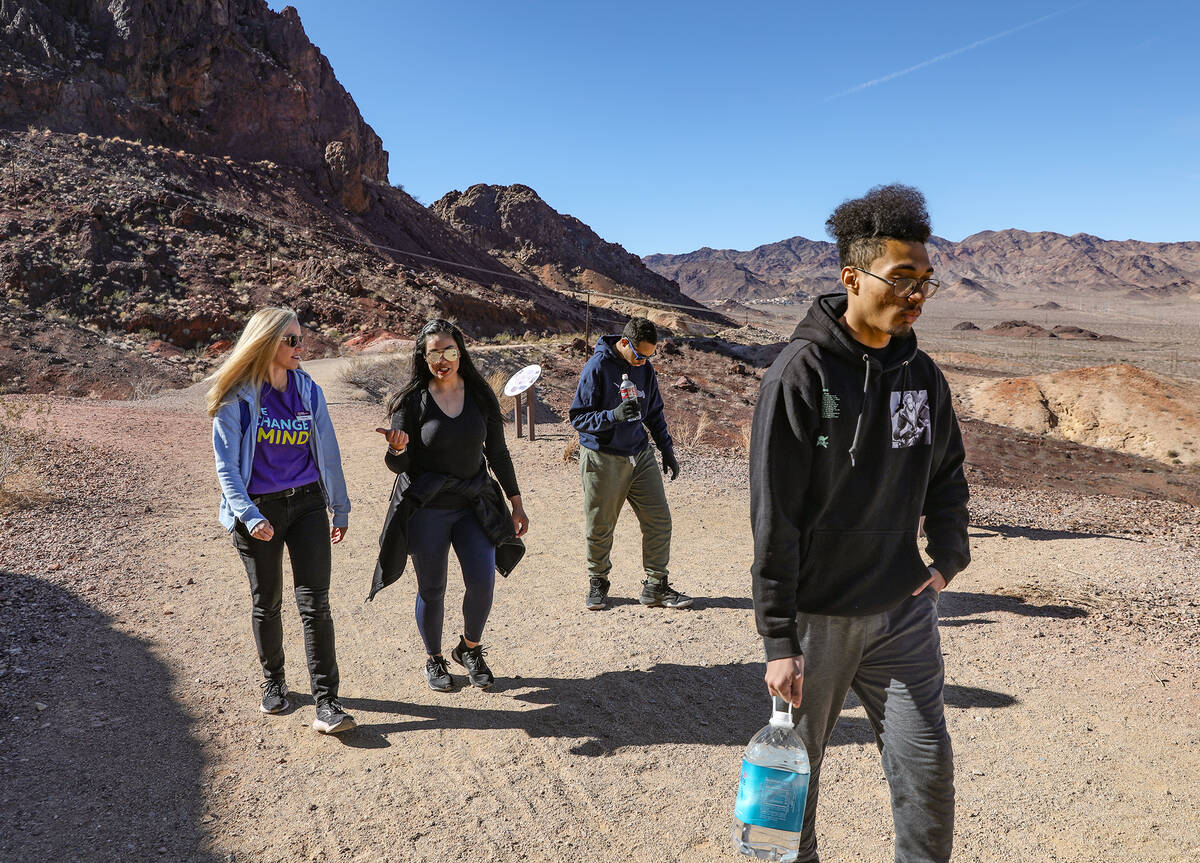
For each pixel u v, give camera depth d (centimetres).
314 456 362
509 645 465
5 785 300
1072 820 287
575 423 511
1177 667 421
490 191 16812
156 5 7788
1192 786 309
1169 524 882
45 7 7306
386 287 5306
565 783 315
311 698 387
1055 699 386
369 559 639
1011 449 1664
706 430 1488
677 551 684
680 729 362
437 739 350
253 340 336
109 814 286
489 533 392
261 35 8688
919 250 182
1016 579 589
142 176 6153
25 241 4362
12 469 836
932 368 204
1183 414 1975
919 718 200
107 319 3822
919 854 200
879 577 198
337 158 8250
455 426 374
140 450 1092
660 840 279
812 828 209
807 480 191
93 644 439
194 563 604
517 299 7575
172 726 354
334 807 295
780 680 186
